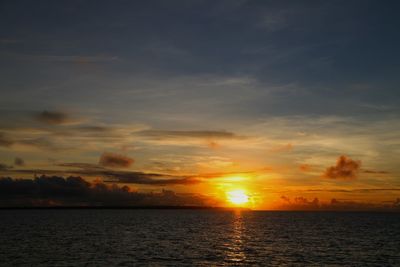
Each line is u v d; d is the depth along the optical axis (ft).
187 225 489.26
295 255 203.51
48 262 171.32
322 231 388.98
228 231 379.76
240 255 201.26
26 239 271.69
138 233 339.36
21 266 161.79
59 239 273.75
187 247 234.58
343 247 242.78
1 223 490.49
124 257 188.85
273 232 369.71
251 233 354.74
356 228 447.83
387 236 330.54
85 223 507.71
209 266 168.66
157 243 255.70
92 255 193.57
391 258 197.88
